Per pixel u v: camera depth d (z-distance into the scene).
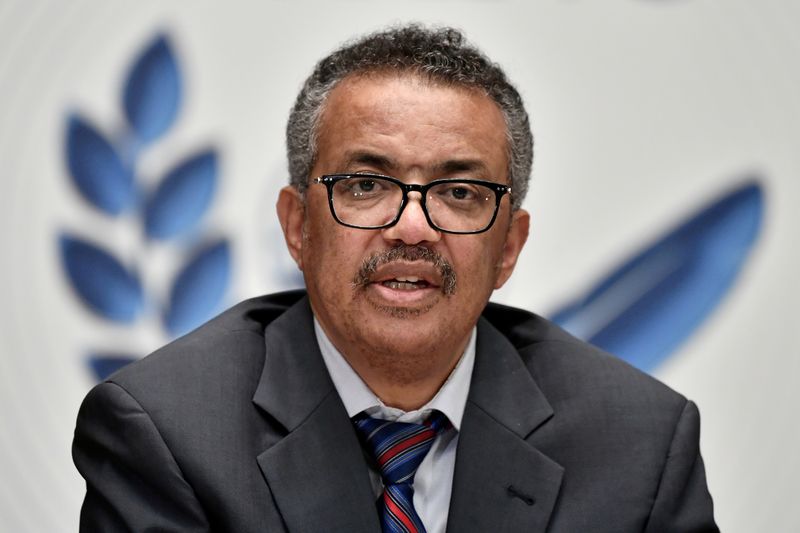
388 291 5.63
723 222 9.20
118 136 9.30
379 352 5.72
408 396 6.07
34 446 9.27
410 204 5.61
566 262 9.34
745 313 9.20
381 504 5.87
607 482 6.00
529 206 9.36
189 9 9.34
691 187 9.25
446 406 6.14
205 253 9.32
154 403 5.68
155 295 9.30
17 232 9.20
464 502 5.89
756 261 9.18
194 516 5.42
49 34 9.24
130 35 9.31
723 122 9.20
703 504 6.18
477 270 5.80
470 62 5.94
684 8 9.25
